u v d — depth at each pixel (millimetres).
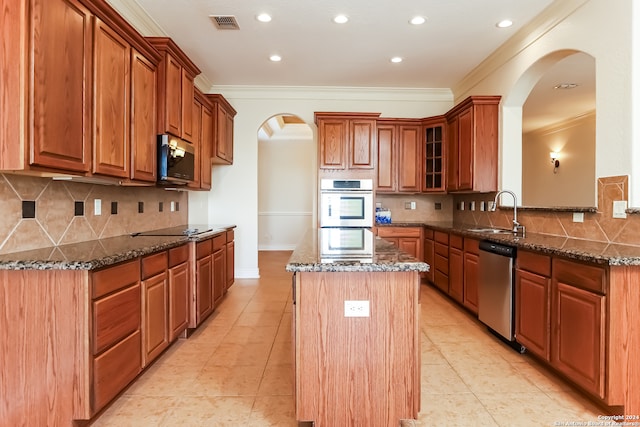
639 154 2211
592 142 6266
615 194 2342
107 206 2807
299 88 5137
